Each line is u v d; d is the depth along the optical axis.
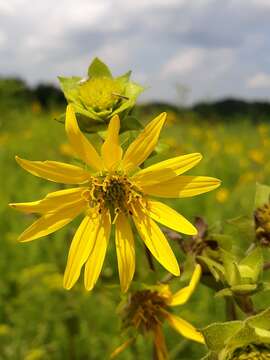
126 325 0.14
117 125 0.12
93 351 0.27
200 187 0.12
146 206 0.13
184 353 0.26
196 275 0.12
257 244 0.14
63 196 0.12
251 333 0.11
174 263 0.12
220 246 0.13
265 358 0.11
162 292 0.14
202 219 0.13
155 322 0.14
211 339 0.11
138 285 0.14
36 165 0.12
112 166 0.13
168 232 0.14
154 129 0.12
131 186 0.13
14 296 0.31
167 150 0.14
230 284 0.12
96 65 0.14
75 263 0.12
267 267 0.14
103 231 0.13
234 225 0.14
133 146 0.12
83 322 0.28
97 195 0.13
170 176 0.12
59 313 0.28
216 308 0.29
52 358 0.27
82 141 0.12
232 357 0.11
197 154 0.12
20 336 0.28
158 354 0.14
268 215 0.14
